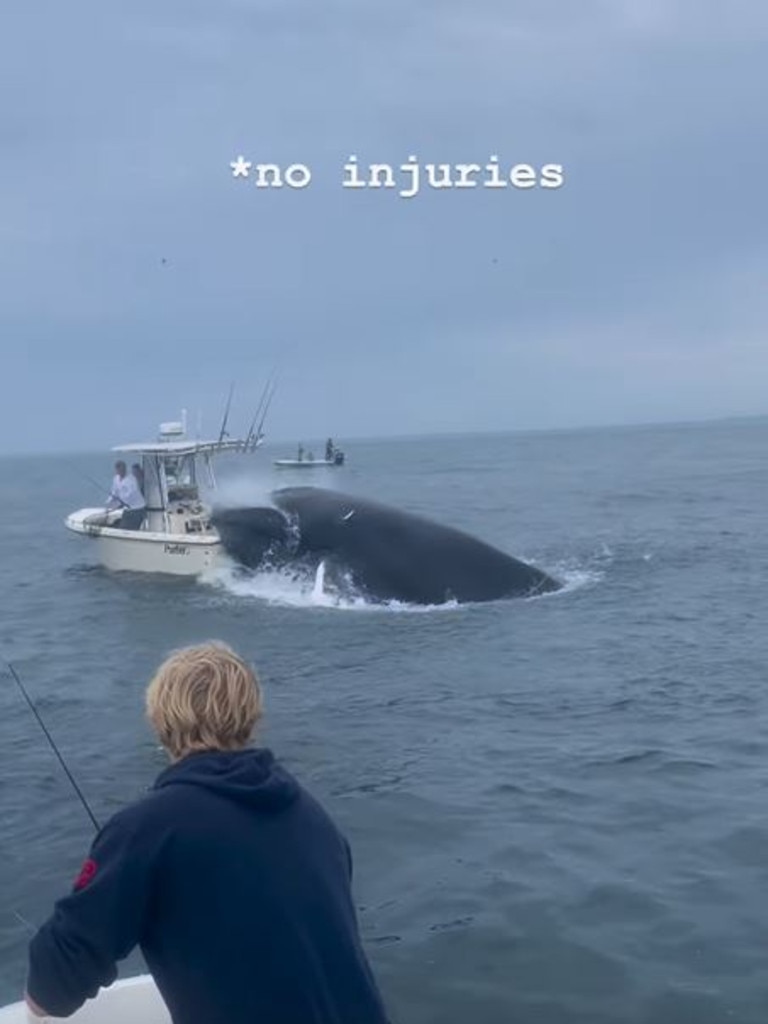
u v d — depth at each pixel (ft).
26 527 116.47
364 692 40.86
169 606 58.90
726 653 46.14
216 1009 10.40
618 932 21.90
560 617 54.54
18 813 29.04
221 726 11.03
